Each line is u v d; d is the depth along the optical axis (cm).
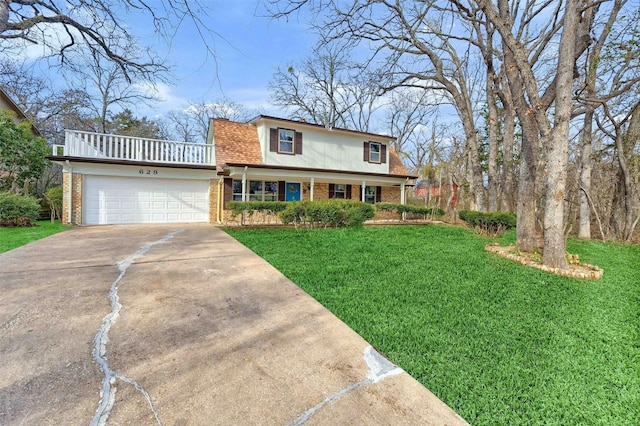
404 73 1334
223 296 407
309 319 345
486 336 325
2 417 183
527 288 505
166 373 234
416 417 197
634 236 1284
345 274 538
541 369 267
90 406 195
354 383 231
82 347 268
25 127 1330
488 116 1548
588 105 994
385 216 1773
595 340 328
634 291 526
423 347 294
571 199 1449
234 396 210
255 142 1583
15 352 257
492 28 1245
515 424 201
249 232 1021
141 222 1291
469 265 641
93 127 2402
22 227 1080
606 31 1085
